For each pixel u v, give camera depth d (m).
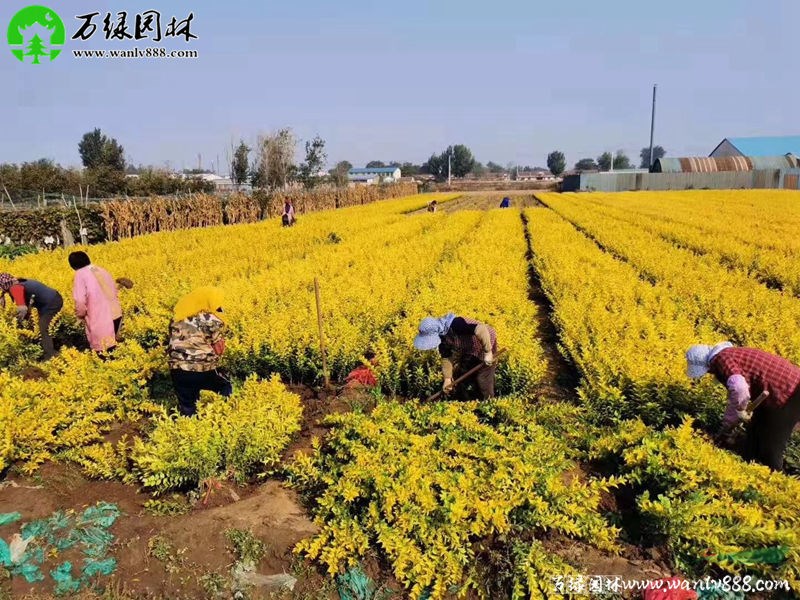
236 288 11.28
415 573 4.30
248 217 33.59
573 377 8.58
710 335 8.72
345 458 5.58
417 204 49.75
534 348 8.04
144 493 5.64
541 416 6.37
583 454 5.85
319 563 4.60
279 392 6.82
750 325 8.80
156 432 5.71
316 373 8.19
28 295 8.94
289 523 4.98
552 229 22.92
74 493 5.64
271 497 5.35
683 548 4.52
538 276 15.36
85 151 74.12
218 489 5.52
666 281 12.31
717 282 11.83
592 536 4.64
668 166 71.31
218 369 7.89
